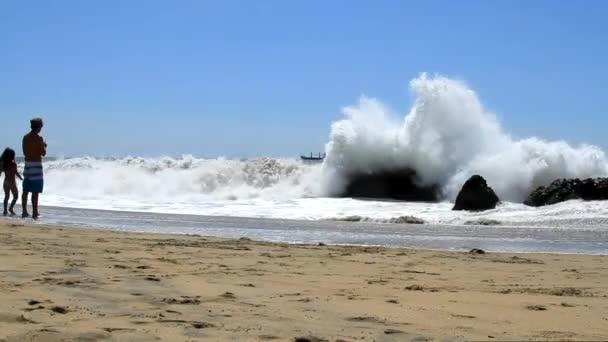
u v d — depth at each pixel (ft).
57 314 14.88
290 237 41.93
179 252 28.78
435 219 57.26
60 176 98.58
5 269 21.27
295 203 74.74
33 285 18.48
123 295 17.56
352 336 13.67
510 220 54.80
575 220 53.26
